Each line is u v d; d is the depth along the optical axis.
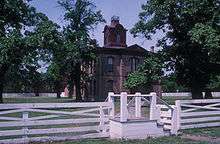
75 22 65.06
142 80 40.50
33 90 99.31
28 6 46.28
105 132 16.39
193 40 35.22
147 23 42.31
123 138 15.66
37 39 41.72
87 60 66.75
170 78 42.59
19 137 15.62
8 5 43.78
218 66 39.94
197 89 41.94
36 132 14.91
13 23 45.56
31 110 14.81
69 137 15.59
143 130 16.16
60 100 67.06
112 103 16.69
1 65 41.22
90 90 69.69
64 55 56.84
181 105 18.77
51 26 43.62
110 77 69.56
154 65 40.44
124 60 70.25
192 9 37.44
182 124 19.30
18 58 42.28
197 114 19.70
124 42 72.00
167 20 40.94
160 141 15.30
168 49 41.72
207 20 37.66
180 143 14.75
